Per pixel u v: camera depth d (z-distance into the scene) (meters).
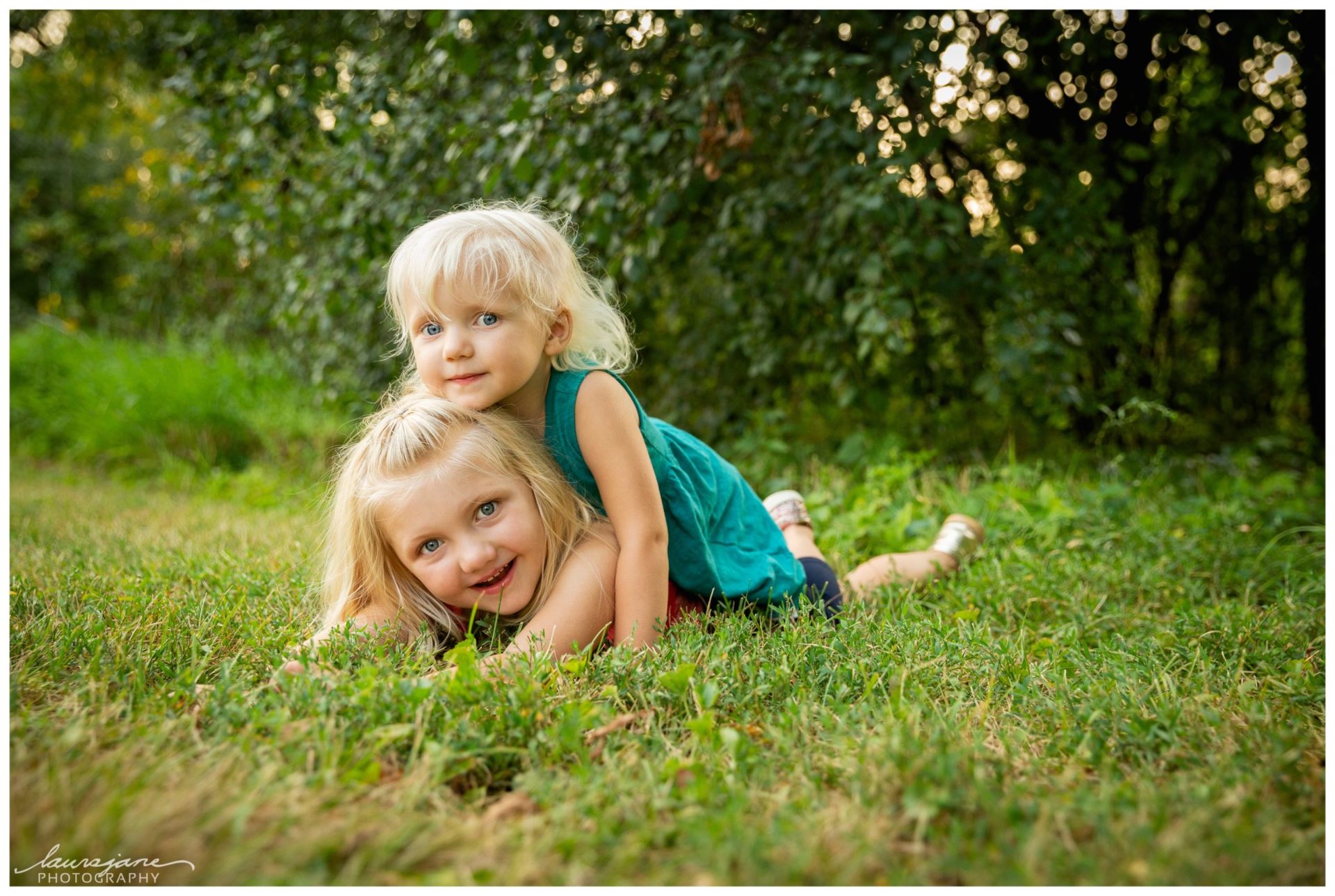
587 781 1.38
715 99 3.70
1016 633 2.45
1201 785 1.38
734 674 1.77
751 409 5.03
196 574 2.65
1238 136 5.27
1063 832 1.23
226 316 7.58
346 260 5.01
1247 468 4.85
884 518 3.55
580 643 2.07
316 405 6.09
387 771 1.43
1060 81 5.52
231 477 5.56
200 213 5.34
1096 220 5.07
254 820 1.24
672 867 1.18
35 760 1.36
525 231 2.16
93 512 4.28
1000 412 5.45
